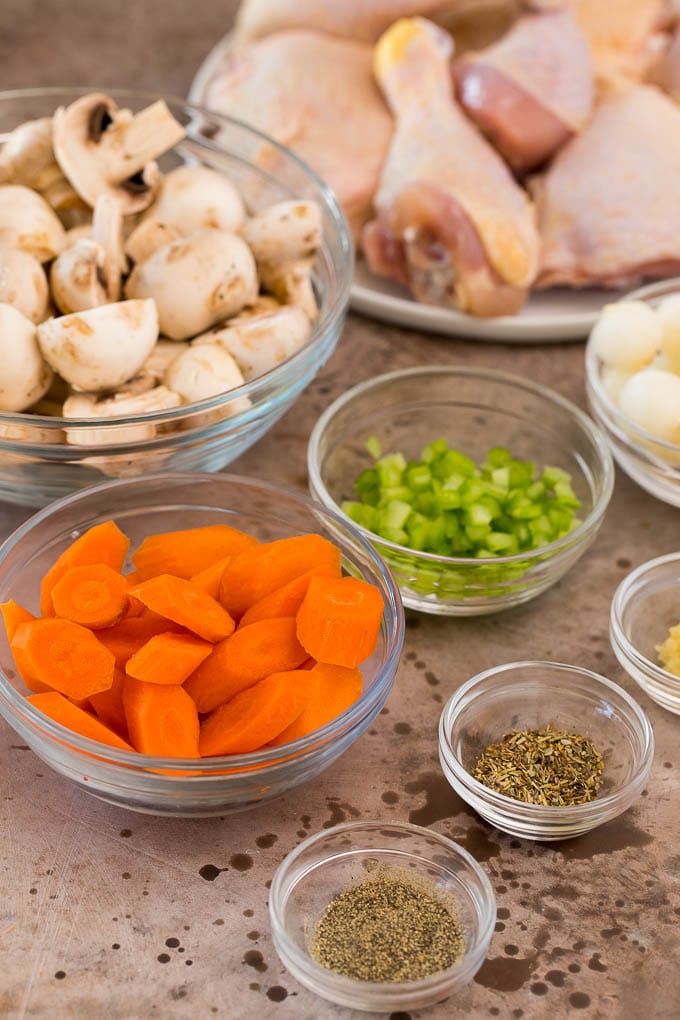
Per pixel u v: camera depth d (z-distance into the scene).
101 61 1.09
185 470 0.77
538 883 0.69
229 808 0.68
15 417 0.72
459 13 1.00
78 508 0.75
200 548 0.73
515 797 0.71
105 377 0.75
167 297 0.77
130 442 0.74
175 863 0.70
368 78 0.95
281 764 0.66
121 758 0.65
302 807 0.72
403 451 0.86
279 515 0.77
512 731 0.74
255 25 1.00
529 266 0.90
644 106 0.94
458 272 0.90
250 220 0.81
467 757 0.73
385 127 0.93
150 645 0.68
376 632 0.70
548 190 0.93
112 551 0.72
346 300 0.80
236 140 0.88
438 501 0.79
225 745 0.68
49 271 0.80
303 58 0.94
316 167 0.92
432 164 0.89
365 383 0.84
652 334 0.82
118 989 0.66
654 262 0.91
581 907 0.69
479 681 0.73
